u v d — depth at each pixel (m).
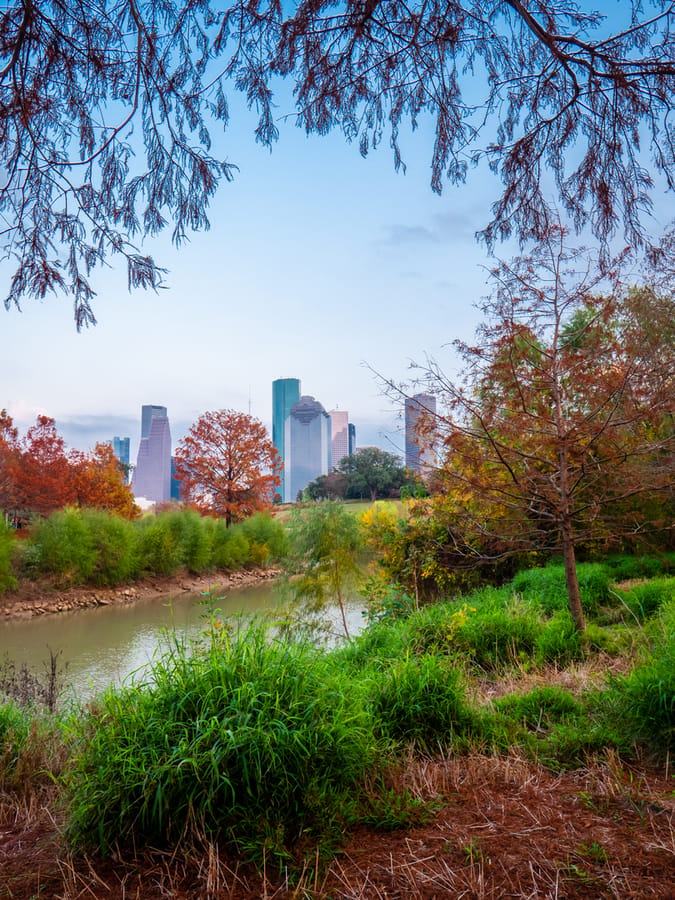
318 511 12.03
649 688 3.54
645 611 7.59
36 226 2.86
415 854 2.39
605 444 6.42
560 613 7.73
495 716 4.04
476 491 6.80
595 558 13.09
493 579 12.60
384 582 10.73
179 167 2.81
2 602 17.84
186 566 25.36
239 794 2.53
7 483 26.45
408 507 11.12
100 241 2.89
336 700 3.05
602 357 6.45
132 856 2.39
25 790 3.18
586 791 2.96
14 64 2.48
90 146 2.80
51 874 2.33
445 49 2.66
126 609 18.59
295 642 3.54
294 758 2.62
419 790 2.93
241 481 32.16
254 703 2.75
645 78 2.54
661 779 3.09
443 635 6.47
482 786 3.06
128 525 23.98
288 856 2.29
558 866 2.26
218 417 31.77
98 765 2.59
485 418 6.57
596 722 3.89
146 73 2.64
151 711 2.74
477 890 2.12
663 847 2.35
